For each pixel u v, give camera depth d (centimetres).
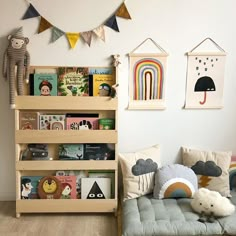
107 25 239
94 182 239
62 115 236
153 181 241
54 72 239
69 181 238
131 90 248
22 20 236
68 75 237
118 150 256
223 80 250
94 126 238
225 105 254
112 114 242
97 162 234
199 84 250
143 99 250
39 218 234
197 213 210
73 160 235
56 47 240
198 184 243
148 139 257
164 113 254
